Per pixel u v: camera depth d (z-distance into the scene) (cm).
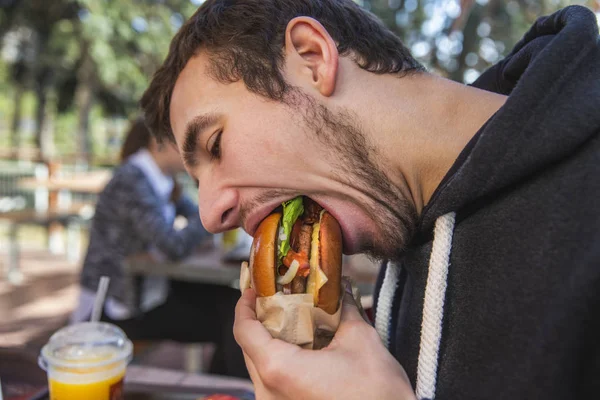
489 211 89
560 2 788
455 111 100
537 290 77
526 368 75
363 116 97
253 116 95
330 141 95
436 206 92
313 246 96
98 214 303
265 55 96
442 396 88
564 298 73
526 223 82
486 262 87
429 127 98
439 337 92
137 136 319
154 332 285
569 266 75
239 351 270
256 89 94
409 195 101
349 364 79
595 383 72
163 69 112
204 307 295
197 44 102
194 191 727
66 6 1217
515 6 791
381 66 102
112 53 1170
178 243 285
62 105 1641
